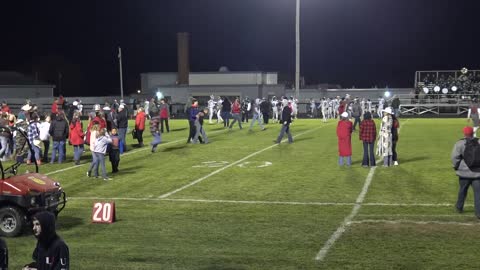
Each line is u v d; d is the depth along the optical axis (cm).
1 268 560
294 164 1978
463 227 1105
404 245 991
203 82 5734
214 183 1661
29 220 1099
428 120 4122
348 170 1833
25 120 2388
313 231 1104
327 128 3394
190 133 2659
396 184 1584
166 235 1093
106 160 2166
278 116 4153
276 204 1371
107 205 1212
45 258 543
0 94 6612
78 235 1101
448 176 1684
